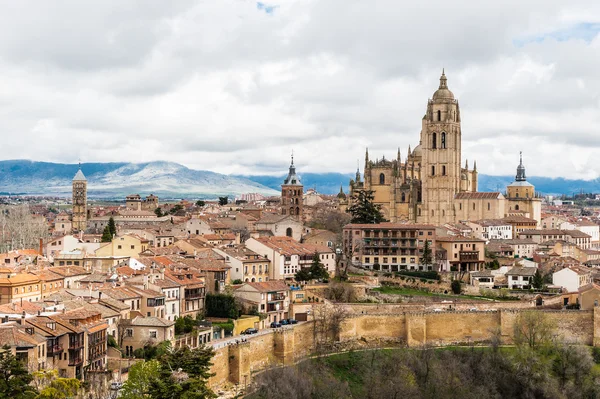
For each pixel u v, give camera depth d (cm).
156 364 18112
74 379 17162
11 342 17612
